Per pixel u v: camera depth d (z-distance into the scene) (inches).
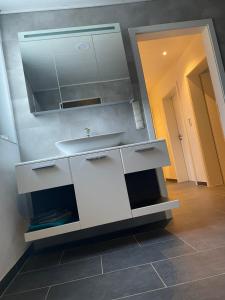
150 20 113.0
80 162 82.5
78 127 105.0
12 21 106.0
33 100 101.3
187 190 179.0
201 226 86.4
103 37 107.7
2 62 100.1
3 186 76.8
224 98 114.8
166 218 106.0
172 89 225.0
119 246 83.7
